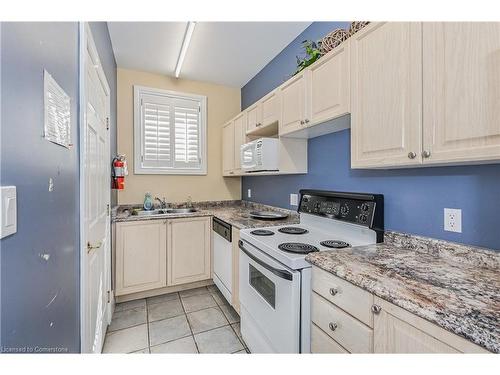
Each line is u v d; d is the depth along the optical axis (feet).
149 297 8.45
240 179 12.16
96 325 5.00
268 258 4.66
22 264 1.98
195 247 9.04
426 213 4.14
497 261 3.20
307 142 7.42
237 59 9.36
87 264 4.03
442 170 3.91
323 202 6.11
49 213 2.54
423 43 3.19
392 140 3.61
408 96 3.39
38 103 2.29
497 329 1.90
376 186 5.11
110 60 7.86
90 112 4.33
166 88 10.63
